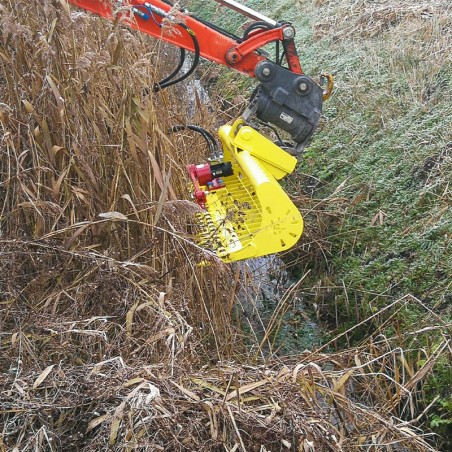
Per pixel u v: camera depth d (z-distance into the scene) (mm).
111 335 3049
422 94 5312
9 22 3154
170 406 2506
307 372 2865
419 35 6074
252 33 4477
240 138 4234
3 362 2783
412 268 4133
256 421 2541
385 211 4711
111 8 3820
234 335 3826
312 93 4355
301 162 5816
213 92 7641
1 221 3361
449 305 3766
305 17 7883
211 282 3846
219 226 3951
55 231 3256
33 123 3400
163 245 3449
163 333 2832
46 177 3438
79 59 3266
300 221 3918
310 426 2551
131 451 2354
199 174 4473
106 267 3191
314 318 4594
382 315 4109
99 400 2525
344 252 4797
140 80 3504
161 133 3619
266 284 4910
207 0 10336
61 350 2811
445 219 4219
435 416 3357
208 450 2445
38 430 2404
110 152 3512
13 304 3072
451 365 3439
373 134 5391
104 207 3484
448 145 4656
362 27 6809
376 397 3182
